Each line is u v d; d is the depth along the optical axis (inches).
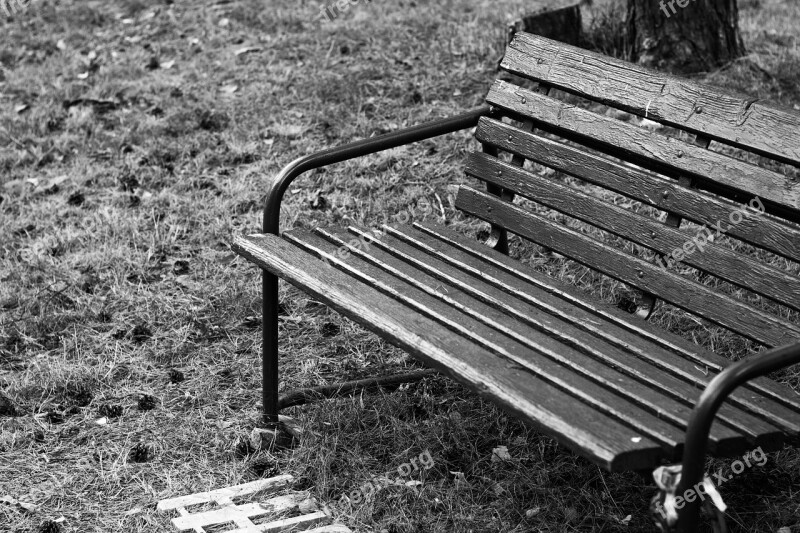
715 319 104.3
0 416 132.0
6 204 191.9
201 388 136.9
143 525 110.6
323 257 119.4
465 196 132.9
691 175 108.7
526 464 116.8
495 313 106.7
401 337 99.7
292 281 112.3
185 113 221.3
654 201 111.5
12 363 144.6
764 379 95.8
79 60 262.1
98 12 297.4
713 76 208.5
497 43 232.2
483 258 121.2
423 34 249.0
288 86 229.9
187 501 113.5
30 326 151.9
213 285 161.0
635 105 114.3
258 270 163.8
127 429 129.0
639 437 82.8
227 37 265.9
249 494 114.5
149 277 165.2
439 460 117.6
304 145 203.3
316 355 142.9
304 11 278.2
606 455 79.7
